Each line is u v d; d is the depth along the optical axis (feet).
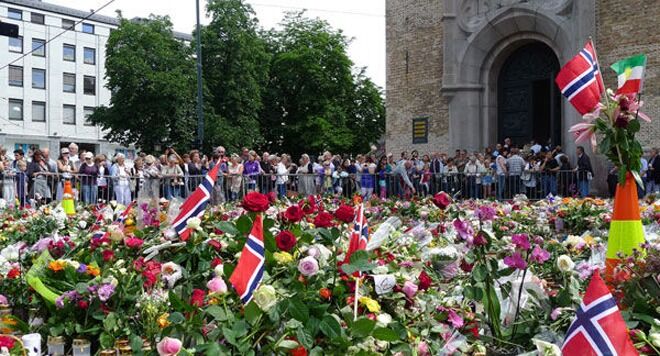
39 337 12.08
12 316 13.53
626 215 18.37
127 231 18.42
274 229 16.38
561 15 70.95
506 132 79.15
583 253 19.66
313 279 12.57
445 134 81.41
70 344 13.14
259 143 146.41
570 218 31.01
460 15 79.00
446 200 17.92
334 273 12.73
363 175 61.77
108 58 136.15
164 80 129.08
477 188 61.46
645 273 12.67
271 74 155.84
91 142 235.40
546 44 75.20
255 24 145.48
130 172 53.01
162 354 10.37
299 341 10.75
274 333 11.13
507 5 75.15
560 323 12.82
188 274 14.83
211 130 131.95
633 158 18.39
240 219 14.38
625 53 67.31
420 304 13.15
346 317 11.62
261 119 154.71
